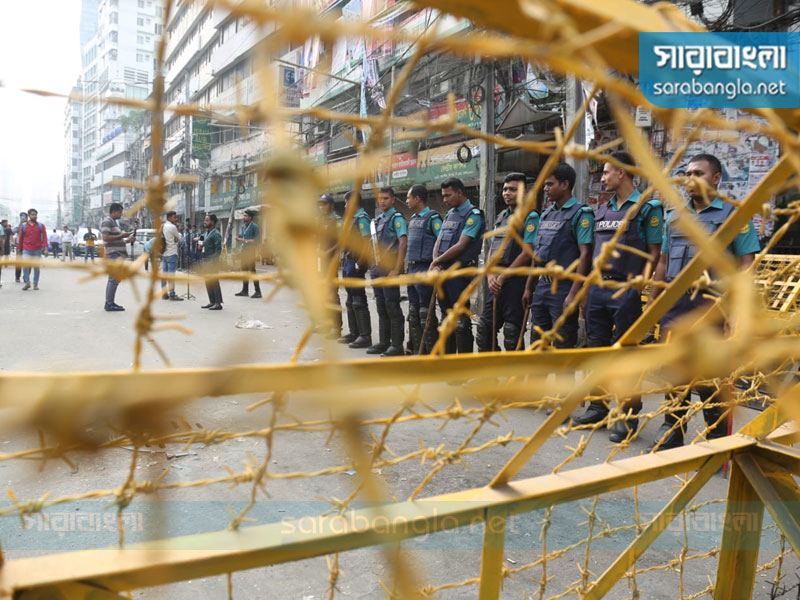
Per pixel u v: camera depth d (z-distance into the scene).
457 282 3.98
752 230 2.32
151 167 0.38
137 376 0.42
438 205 10.37
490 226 6.78
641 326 0.70
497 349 3.73
